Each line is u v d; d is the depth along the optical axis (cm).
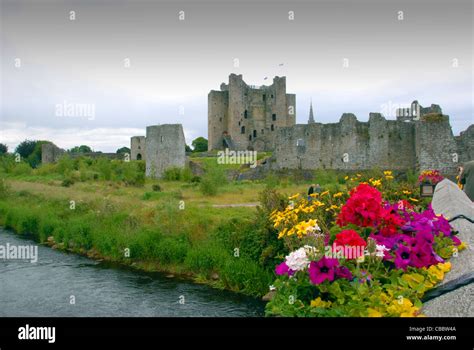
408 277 530
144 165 7319
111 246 2383
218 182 4866
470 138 5316
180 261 2156
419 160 5462
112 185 5041
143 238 2309
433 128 5381
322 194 1338
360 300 500
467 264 533
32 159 10462
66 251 2545
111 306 1633
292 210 955
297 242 873
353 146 5928
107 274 2088
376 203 623
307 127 6444
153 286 1903
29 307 1612
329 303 525
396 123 5809
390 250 579
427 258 538
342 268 535
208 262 2019
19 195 4103
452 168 5350
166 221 2500
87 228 2653
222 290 1833
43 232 2875
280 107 10288
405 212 789
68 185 4962
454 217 768
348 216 631
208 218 2428
